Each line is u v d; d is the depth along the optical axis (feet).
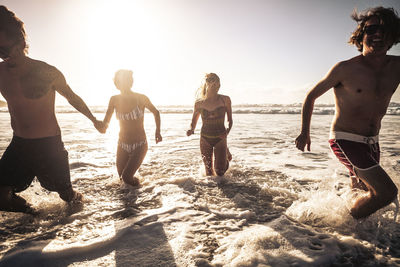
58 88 7.96
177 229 7.19
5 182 7.59
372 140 7.34
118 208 8.84
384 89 7.03
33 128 7.55
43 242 6.42
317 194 8.97
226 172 13.30
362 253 6.02
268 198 9.75
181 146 21.48
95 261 5.77
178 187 10.89
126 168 11.00
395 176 10.04
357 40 7.55
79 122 49.47
